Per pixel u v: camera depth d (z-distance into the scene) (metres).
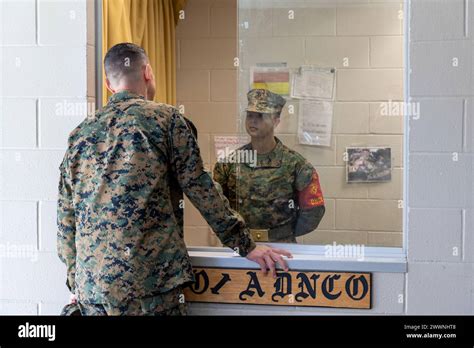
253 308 2.12
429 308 2.04
